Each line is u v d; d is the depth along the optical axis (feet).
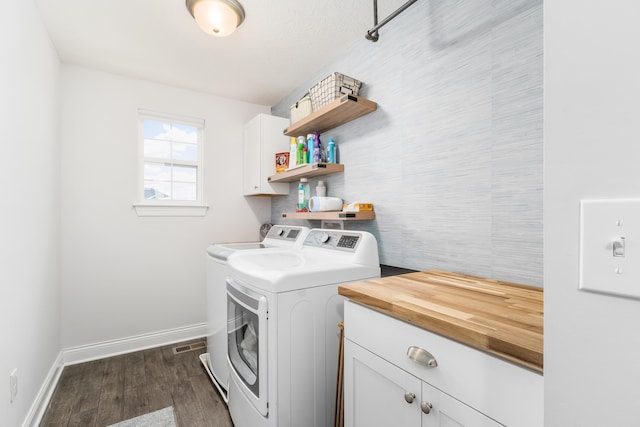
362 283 3.81
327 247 5.61
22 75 4.87
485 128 4.26
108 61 7.60
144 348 8.53
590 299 1.21
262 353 4.07
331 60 7.45
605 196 1.17
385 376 3.04
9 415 4.37
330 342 4.44
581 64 1.24
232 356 5.34
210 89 9.24
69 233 7.73
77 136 7.80
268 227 10.09
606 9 1.18
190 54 7.26
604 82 1.19
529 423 1.93
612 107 1.17
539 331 2.18
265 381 4.05
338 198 6.76
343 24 6.09
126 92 8.38
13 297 4.52
